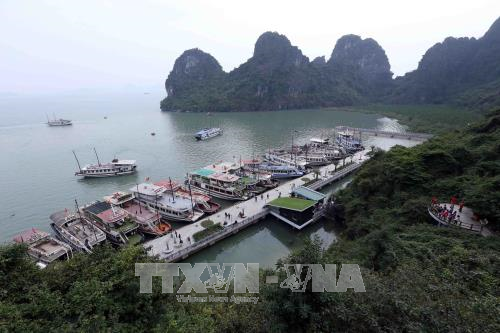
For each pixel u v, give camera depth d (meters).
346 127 122.69
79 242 39.50
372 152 77.19
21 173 71.38
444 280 13.48
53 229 45.22
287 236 45.19
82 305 12.61
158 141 104.88
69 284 14.65
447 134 64.12
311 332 12.02
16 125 143.12
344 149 86.38
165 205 48.97
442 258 20.42
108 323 12.66
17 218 49.69
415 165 40.88
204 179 61.38
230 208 50.22
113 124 145.38
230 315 16.58
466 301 11.24
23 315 12.02
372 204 41.19
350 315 11.59
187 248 38.53
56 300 12.71
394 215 34.94
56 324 11.84
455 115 123.94
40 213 51.50
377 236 26.19
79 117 175.25
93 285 13.41
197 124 142.25
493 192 28.17
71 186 63.91
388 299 11.73
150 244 39.88
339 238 39.88
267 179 61.47
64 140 107.50
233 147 95.38
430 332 9.83
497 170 35.19
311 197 49.59
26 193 59.94
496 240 24.00
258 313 15.16
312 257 13.05
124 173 70.75
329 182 63.50
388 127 129.25
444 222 29.00
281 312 12.73
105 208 47.44
